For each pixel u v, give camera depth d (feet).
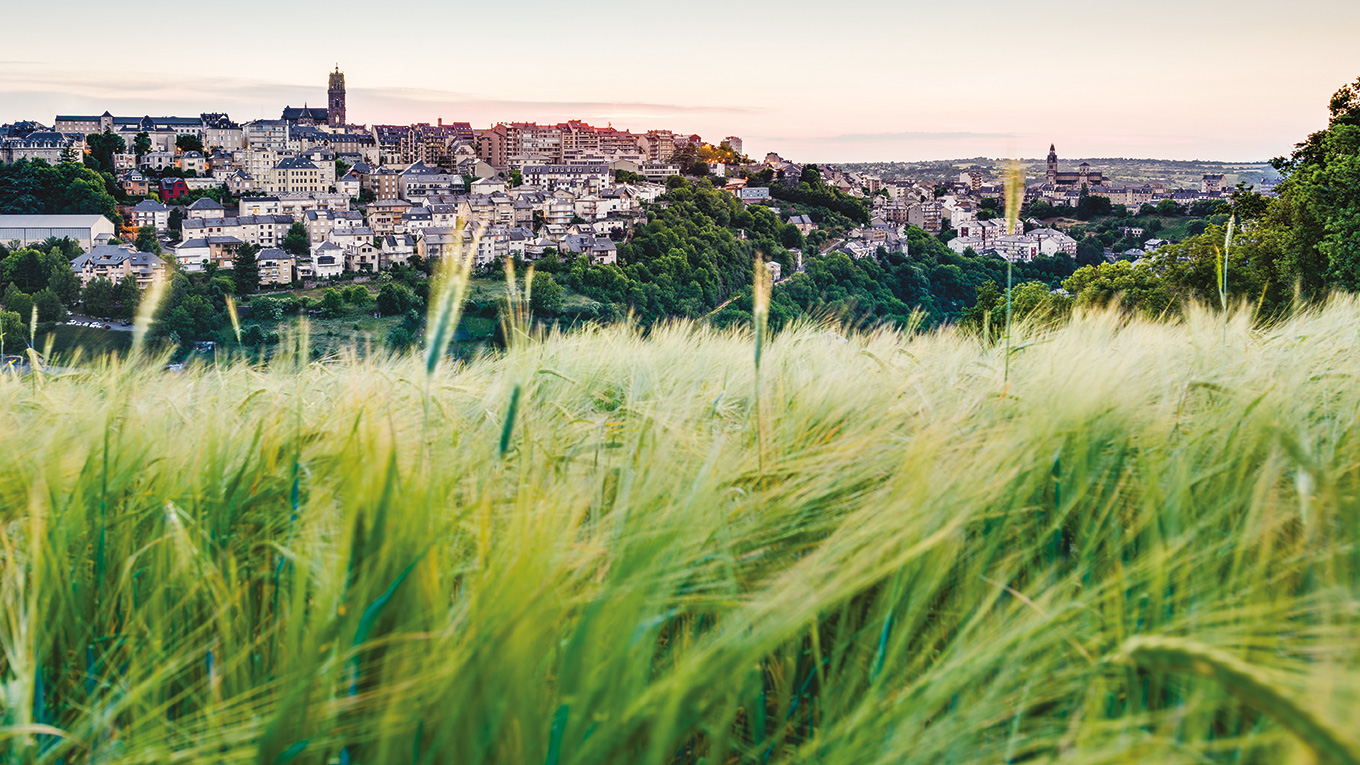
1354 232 57.41
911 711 3.79
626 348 12.88
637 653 3.92
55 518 5.48
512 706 3.50
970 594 4.90
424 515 4.19
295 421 7.04
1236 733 3.85
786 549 5.21
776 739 4.49
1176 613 4.43
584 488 5.50
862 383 8.67
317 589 4.26
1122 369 7.56
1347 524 3.86
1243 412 6.24
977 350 13.30
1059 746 3.77
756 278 5.94
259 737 3.79
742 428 7.70
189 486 6.10
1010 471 5.29
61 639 5.05
